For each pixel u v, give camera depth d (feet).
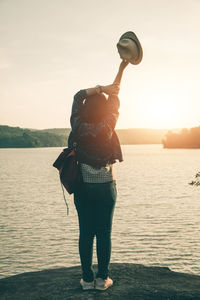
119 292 10.18
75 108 10.13
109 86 10.08
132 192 231.91
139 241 100.89
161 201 189.37
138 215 145.79
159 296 9.87
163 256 84.74
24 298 10.10
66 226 124.88
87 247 10.39
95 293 10.16
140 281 11.14
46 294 10.28
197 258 82.53
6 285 11.18
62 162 10.24
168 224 125.70
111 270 12.33
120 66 10.27
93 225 10.36
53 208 169.17
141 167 509.35
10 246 97.14
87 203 10.18
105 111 10.03
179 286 10.61
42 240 103.76
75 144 10.05
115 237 106.42
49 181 317.01
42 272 12.59
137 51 10.15
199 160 637.71
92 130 9.77
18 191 243.81
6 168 511.81
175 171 426.92
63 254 87.76
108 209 10.23
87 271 10.46
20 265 79.00
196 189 245.04
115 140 10.17
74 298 9.84
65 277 11.80
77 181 9.95
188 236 106.22
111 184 10.19
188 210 157.58
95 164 9.82
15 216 147.23
